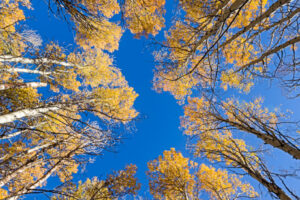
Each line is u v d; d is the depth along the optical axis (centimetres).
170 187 616
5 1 504
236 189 515
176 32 483
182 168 647
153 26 530
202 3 362
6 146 407
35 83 438
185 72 509
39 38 490
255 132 264
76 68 746
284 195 181
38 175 465
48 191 216
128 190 522
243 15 476
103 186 451
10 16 541
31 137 411
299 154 195
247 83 479
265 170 203
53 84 690
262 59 333
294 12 251
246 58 487
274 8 248
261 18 277
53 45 534
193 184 627
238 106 419
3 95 396
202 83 438
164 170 662
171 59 504
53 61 546
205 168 628
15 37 452
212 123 365
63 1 281
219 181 556
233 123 300
